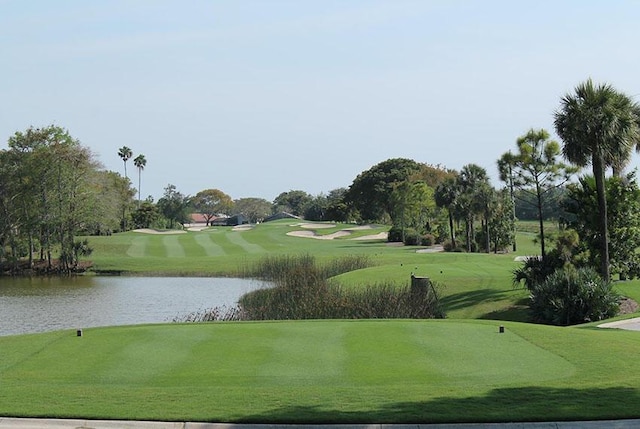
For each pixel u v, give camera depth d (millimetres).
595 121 28562
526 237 97562
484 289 33938
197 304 38875
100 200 72562
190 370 12828
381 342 15500
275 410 9828
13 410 9930
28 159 69938
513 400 10242
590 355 13758
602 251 29344
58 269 66312
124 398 10555
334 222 143375
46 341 15641
